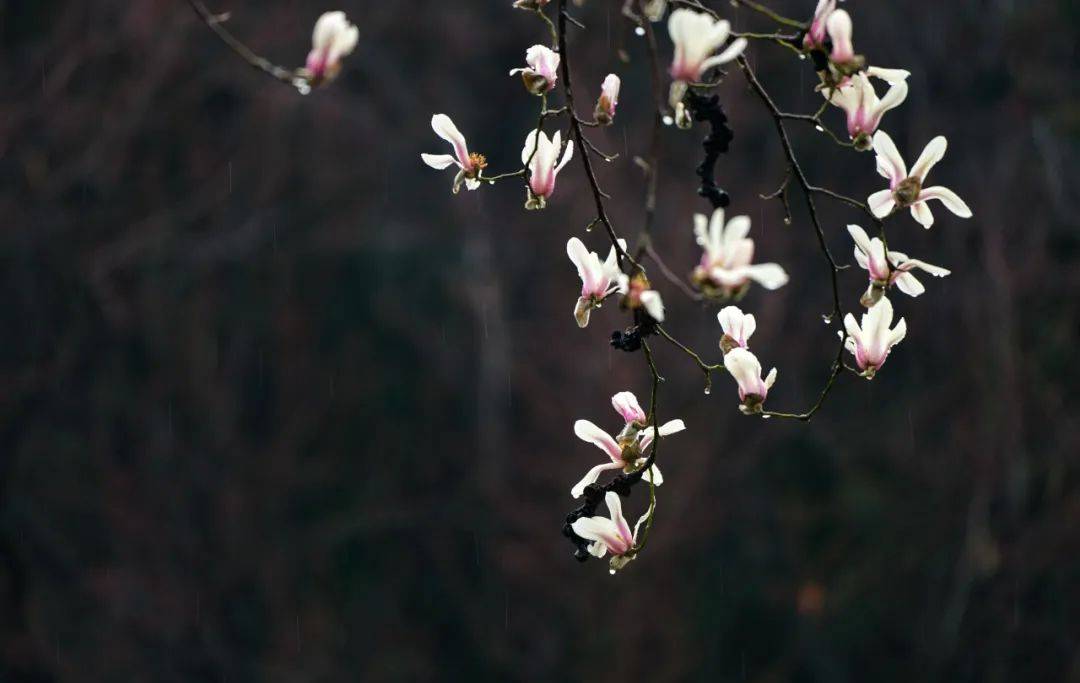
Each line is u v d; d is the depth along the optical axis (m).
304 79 2.91
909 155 18.31
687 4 3.07
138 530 17.92
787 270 18.88
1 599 17.02
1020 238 17.73
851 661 17.80
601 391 18.64
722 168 19.06
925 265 3.31
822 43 3.13
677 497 18.00
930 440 17.92
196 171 18.77
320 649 18.64
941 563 17.59
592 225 3.22
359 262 19.84
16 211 17.16
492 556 19.02
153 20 17.75
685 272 18.73
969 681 17.06
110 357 17.95
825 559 18.14
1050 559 16.78
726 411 18.41
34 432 17.39
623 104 19.64
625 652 17.95
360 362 19.70
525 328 19.78
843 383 18.72
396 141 20.56
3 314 17.19
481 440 19.34
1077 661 16.56
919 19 18.52
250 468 18.95
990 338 17.38
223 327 19.08
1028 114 18.11
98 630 17.45
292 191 19.75
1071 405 17.16
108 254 17.66
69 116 17.44
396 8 21.00
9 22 17.58
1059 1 18.34
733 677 17.94
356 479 19.47
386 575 19.19
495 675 18.69
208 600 18.19
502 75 21.05
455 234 20.25
